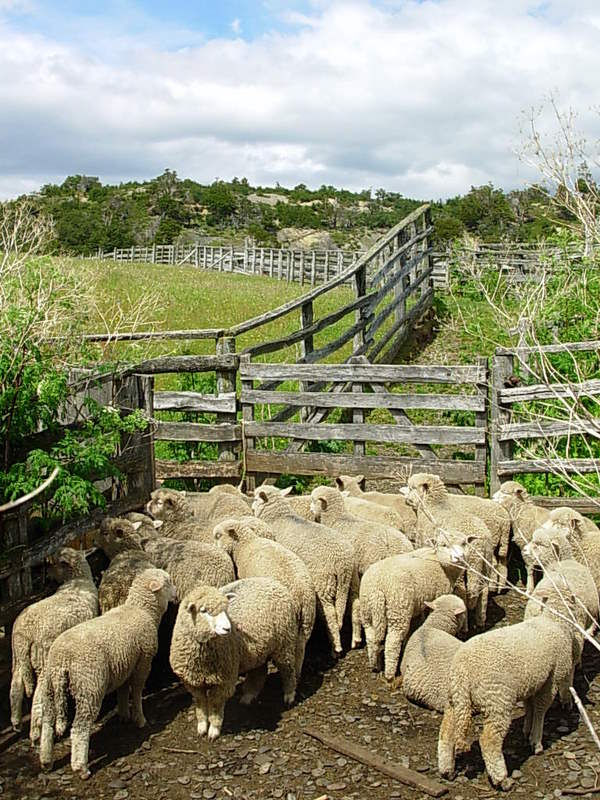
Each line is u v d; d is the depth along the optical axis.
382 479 9.73
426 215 18.77
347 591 6.32
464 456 10.75
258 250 45.84
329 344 12.52
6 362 5.72
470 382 8.96
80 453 6.09
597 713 5.38
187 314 21.73
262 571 5.89
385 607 5.80
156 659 6.18
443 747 4.66
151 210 117.00
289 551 6.06
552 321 10.17
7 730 5.18
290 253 38.81
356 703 5.54
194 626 4.79
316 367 9.64
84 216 89.44
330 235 122.69
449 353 15.34
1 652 5.87
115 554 6.21
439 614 5.69
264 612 5.25
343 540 6.38
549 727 5.20
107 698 5.66
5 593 5.81
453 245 18.11
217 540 6.33
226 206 121.69
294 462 9.66
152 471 8.05
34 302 5.95
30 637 5.09
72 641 4.75
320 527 6.56
